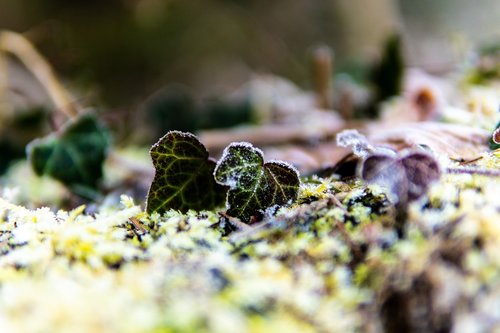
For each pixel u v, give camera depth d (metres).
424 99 0.48
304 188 0.33
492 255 0.27
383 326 0.27
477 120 0.40
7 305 0.26
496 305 0.26
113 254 0.29
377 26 1.24
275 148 0.52
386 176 0.30
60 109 0.57
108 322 0.25
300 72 1.25
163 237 0.31
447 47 1.00
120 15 1.26
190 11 1.30
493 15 1.07
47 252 0.29
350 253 0.29
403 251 0.28
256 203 0.32
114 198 0.44
